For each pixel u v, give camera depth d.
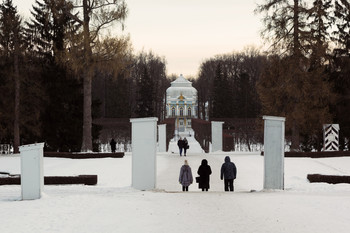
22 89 42.78
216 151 43.03
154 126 18.47
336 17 41.44
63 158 34.25
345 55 42.34
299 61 35.78
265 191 17.09
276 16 35.75
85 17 34.34
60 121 45.16
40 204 12.34
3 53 41.00
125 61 33.59
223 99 97.94
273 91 36.59
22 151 14.60
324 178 21.17
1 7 45.81
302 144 48.22
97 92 116.56
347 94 41.94
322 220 10.13
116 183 22.36
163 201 13.20
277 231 9.13
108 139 77.56
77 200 12.97
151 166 18.52
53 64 44.66
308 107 36.44
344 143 44.75
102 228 9.41
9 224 9.70
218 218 10.55
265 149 18.22
